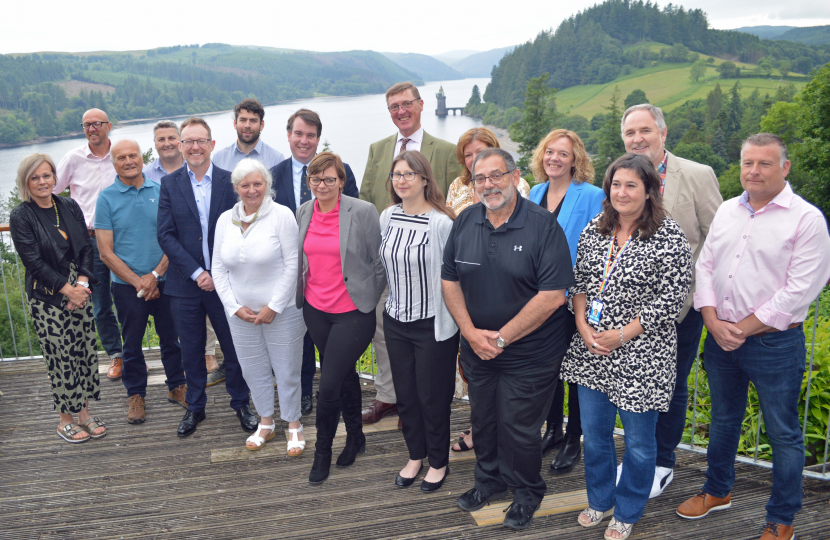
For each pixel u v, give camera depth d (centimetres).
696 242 253
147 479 284
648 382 215
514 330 219
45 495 271
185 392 369
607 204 224
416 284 246
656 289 212
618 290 216
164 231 312
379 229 276
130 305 333
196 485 278
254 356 303
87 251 324
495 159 215
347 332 271
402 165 243
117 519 252
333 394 270
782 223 211
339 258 268
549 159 264
